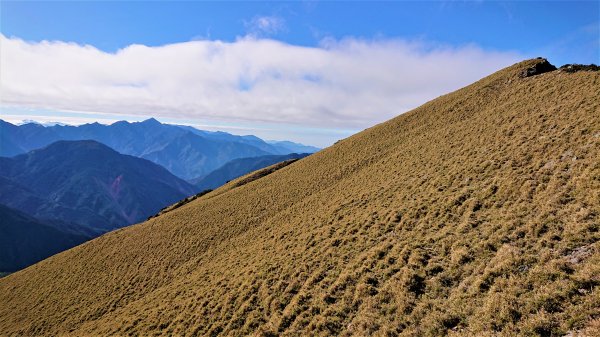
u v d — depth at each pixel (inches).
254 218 1798.7
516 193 778.8
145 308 1129.4
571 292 423.5
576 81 1384.1
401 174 1390.3
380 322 564.4
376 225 965.2
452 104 2181.3
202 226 1961.1
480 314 468.4
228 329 768.9
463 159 1191.6
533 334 391.5
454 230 753.0
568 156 818.8
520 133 1154.0
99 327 1123.3
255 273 992.2
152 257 1736.0
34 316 1498.5
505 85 2005.4
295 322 675.4
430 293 580.7
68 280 1811.0
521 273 508.4
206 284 1115.9
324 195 1669.5
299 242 1114.1
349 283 723.4
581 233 535.5
